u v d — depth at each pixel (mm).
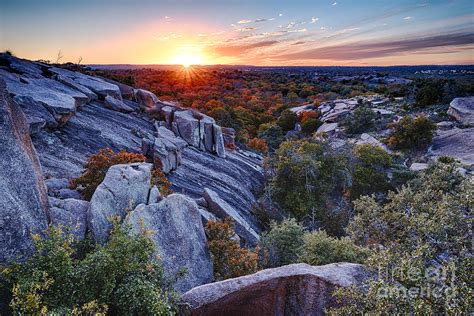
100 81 28047
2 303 6168
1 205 6855
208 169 24438
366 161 30188
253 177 29234
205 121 28578
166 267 9539
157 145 20781
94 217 9039
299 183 25500
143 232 8086
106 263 6785
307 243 12859
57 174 14617
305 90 111750
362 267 8625
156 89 86000
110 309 7094
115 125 22625
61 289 6324
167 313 6926
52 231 6785
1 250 6547
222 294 7926
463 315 5051
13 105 8969
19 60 25312
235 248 12195
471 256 6355
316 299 7957
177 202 11562
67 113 18953
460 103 46688
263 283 8164
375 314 5664
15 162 7691
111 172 10883
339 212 24547
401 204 10812
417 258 6371
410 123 41094
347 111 62156
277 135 56469
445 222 7578
